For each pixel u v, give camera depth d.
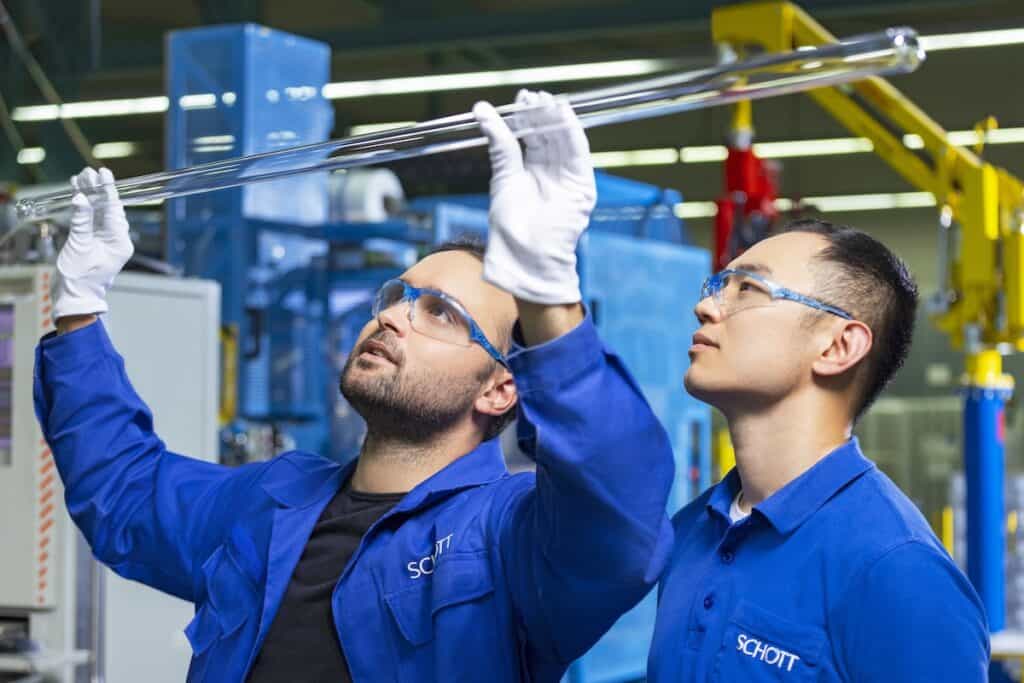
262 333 5.31
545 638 1.60
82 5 9.41
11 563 3.23
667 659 1.50
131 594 3.47
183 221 5.24
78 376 1.94
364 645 1.65
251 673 1.69
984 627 1.40
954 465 12.37
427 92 12.95
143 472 1.96
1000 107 11.97
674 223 6.50
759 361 1.49
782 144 12.99
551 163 1.28
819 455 1.50
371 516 1.73
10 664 3.12
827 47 1.18
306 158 1.58
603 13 10.30
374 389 1.70
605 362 1.35
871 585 1.38
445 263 1.75
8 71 9.23
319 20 11.25
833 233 1.56
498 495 1.67
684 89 1.25
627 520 1.36
